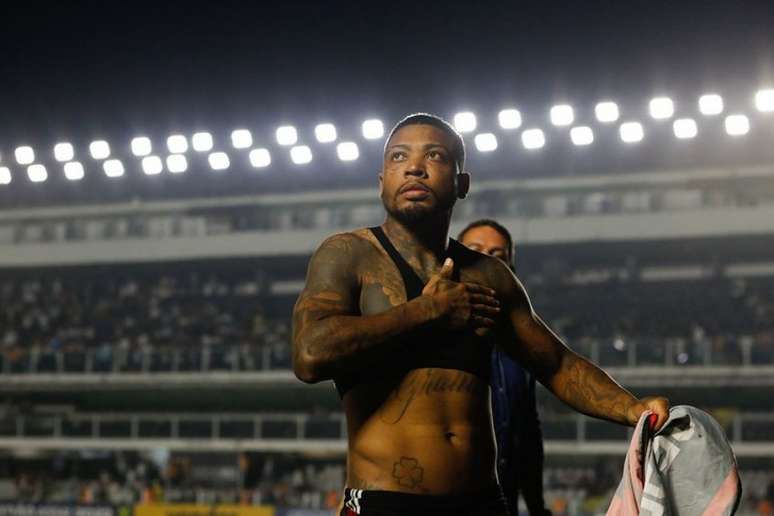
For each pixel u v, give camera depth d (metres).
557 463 29.81
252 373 31.12
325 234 34.31
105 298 35.44
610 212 32.25
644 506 2.63
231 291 35.59
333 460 30.39
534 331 2.96
